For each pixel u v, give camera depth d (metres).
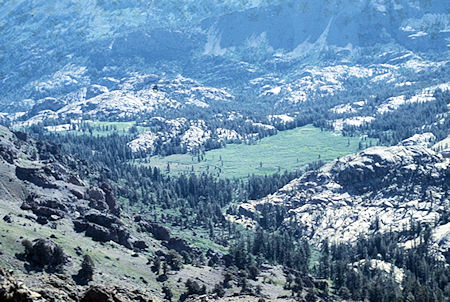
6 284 121.06
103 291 150.00
